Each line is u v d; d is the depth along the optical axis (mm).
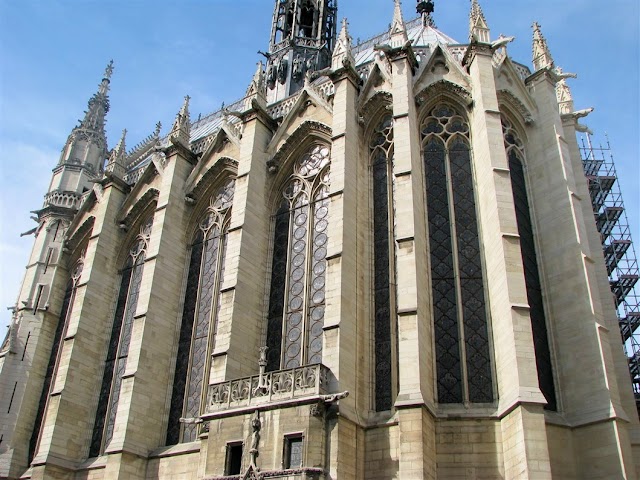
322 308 31922
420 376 25188
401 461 23625
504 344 26219
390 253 31234
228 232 35531
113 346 40656
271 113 40844
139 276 42375
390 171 33500
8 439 42312
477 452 25234
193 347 36219
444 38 43969
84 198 49406
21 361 44688
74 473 36250
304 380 25672
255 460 24797
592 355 27062
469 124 33469
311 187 36156
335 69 35719
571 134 37125
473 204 31500
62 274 48156
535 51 36688
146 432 33594
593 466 25203
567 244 30062
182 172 41688
